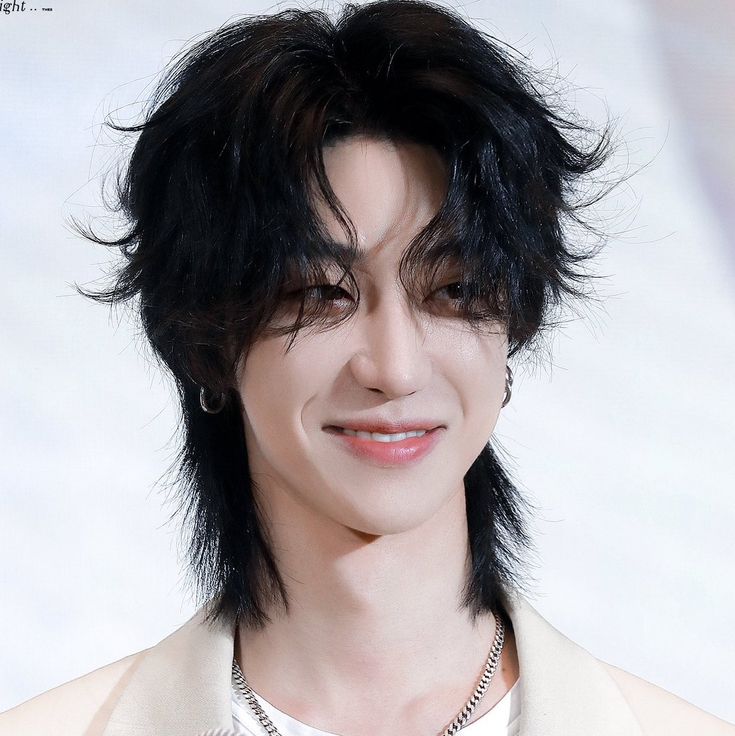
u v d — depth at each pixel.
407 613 4.30
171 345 4.54
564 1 7.27
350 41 4.11
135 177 4.62
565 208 4.49
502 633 4.59
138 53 7.42
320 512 4.20
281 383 4.09
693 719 4.64
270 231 4.02
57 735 4.65
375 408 4.01
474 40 4.34
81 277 7.50
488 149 4.04
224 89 4.23
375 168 4.00
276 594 4.41
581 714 4.40
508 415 7.34
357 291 4.02
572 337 7.37
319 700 4.37
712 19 7.29
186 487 4.81
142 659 4.78
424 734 4.33
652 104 7.31
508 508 4.73
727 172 7.32
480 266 4.05
